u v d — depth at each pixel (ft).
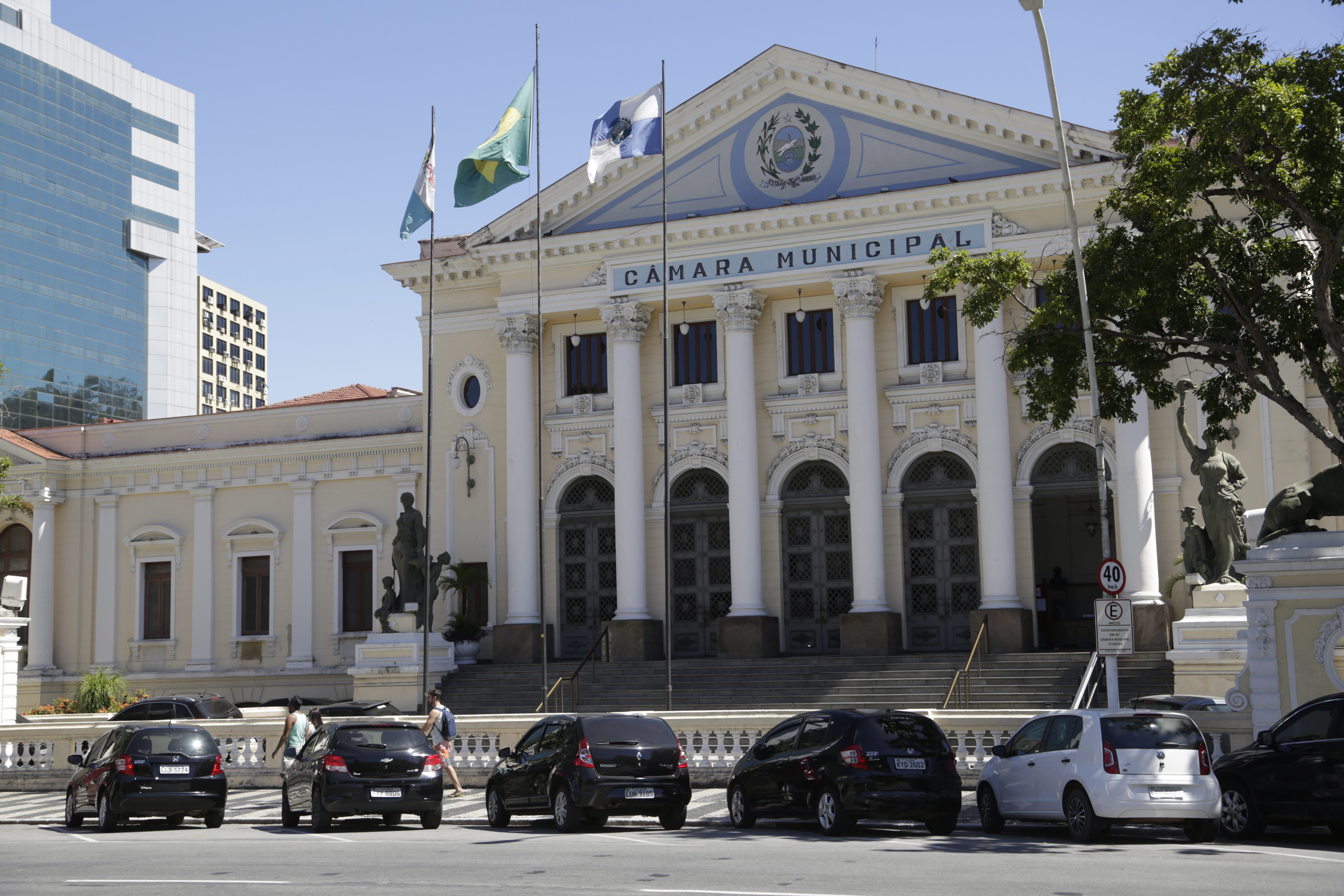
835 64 121.60
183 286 369.30
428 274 139.33
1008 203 116.78
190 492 150.20
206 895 42.57
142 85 361.51
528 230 132.26
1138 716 56.49
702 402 127.95
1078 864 46.80
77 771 80.53
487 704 115.65
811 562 125.29
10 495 151.94
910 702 104.58
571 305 130.31
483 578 134.62
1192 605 105.29
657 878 44.45
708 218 123.95
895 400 121.70
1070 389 75.51
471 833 66.39
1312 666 65.98
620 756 64.90
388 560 141.59
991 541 115.34
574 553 133.18
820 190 123.44
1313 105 65.67
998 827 61.31
